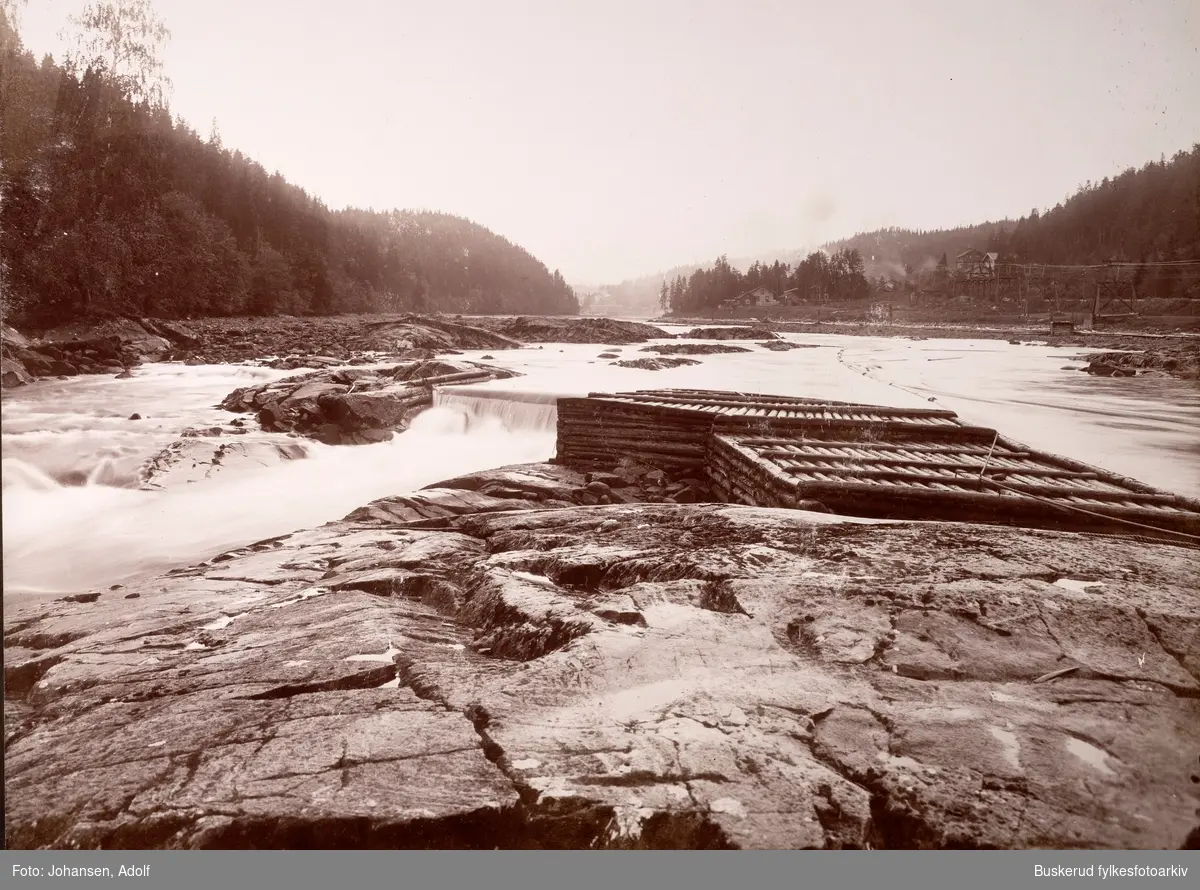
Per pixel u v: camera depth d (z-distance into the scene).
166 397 21.80
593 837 2.23
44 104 25.39
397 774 2.48
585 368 35.47
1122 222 97.44
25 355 25.64
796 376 32.75
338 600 4.78
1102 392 26.02
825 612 3.72
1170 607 3.70
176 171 63.16
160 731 2.87
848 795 2.36
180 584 5.65
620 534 5.65
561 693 3.03
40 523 10.47
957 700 2.94
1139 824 2.26
